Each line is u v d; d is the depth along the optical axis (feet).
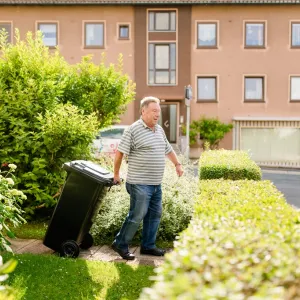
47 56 32.07
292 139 93.56
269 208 13.30
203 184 23.24
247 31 93.04
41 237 22.82
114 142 58.03
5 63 27.84
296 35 92.94
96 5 92.12
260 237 9.23
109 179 18.75
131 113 92.89
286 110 93.15
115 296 14.66
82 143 27.50
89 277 16.46
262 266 7.71
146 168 18.56
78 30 92.38
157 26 93.20
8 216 17.37
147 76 92.94
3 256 18.53
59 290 15.11
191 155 90.99
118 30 92.53
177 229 22.67
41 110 27.81
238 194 18.25
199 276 7.22
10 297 11.02
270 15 92.63
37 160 26.16
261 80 93.50
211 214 11.87
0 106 26.78
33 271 16.87
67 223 19.03
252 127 93.20
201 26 92.99
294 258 8.15
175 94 93.15
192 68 93.04
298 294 7.04
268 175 64.49
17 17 92.17
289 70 92.99
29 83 27.12
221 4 91.91
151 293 6.47
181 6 92.48
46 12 92.22
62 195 19.08
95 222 22.24
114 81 40.14
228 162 31.81
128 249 19.63
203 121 89.97
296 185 51.57
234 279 6.74
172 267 7.76
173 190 23.73
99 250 20.75
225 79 93.04
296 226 10.34
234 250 8.49
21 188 27.07
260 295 6.35
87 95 38.55
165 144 19.62
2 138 26.50
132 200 18.78
